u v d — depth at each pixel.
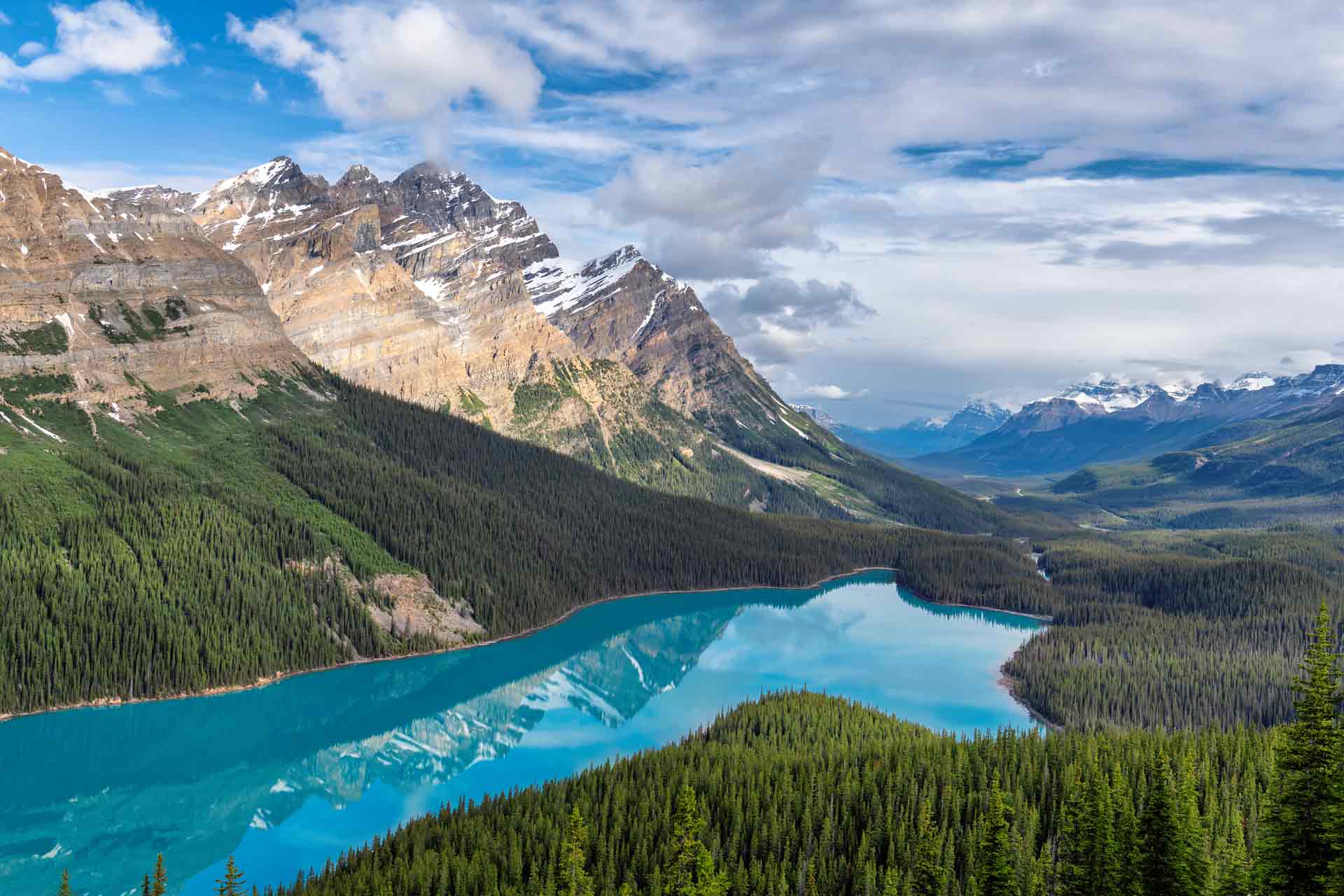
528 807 151.25
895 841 140.00
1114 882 108.38
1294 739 89.56
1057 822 141.50
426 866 132.38
